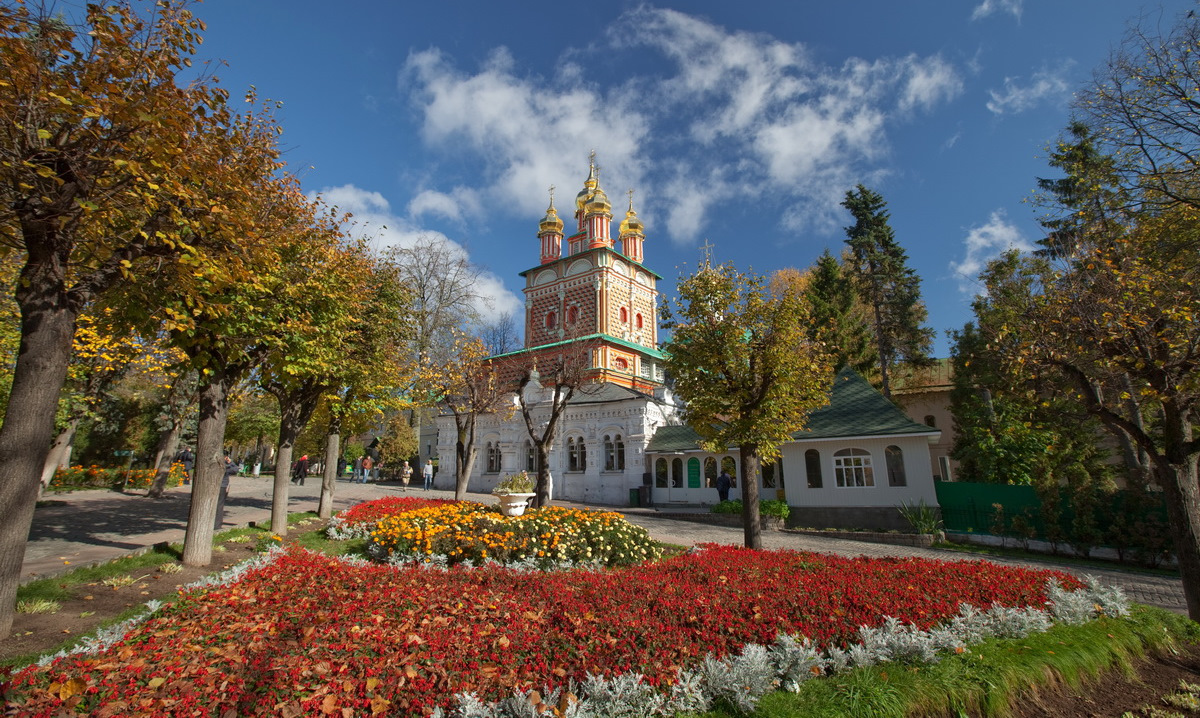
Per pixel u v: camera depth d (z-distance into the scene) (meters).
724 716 5.06
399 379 18.47
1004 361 10.14
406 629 5.87
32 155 6.52
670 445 28.16
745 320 14.12
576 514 13.43
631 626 6.10
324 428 34.25
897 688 5.48
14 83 6.30
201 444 10.59
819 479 22.27
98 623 6.99
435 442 44.56
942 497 20.48
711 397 14.41
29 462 6.55
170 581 9.10
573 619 6.24
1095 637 7.25
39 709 4.04
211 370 10.24
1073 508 16.88
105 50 6.98
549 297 45.06
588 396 31.50
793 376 13.70
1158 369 8.27
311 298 12.20
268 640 5.45
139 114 6.62
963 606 7.32
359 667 4.97
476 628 6.05
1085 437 22.20
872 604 7.16
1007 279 16.05
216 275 8.07
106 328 10.39
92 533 13.04
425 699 4.69
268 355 11.70
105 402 30.38
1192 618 8.08
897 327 33.69
